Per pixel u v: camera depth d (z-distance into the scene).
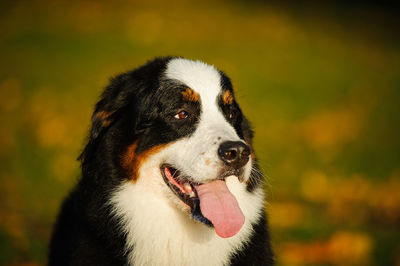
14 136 11.87
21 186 9.41
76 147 11.51
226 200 4.29
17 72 15.89
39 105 13.59
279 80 17.38
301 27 25.00
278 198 9.62
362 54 21.98
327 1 30.84
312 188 10.09
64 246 4.72
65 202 5.21
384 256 6.96
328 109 15.25
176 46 19.53
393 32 26.12
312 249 7.30
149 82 4.67
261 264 4.57
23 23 20.89
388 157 12.24
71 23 21.41
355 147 12.70
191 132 4.48
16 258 6.44
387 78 19.03
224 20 24.38
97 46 18.86
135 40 19.83
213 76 4.76
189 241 4.47
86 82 15.36
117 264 4.35
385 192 9.99
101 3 24.67
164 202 4.51
